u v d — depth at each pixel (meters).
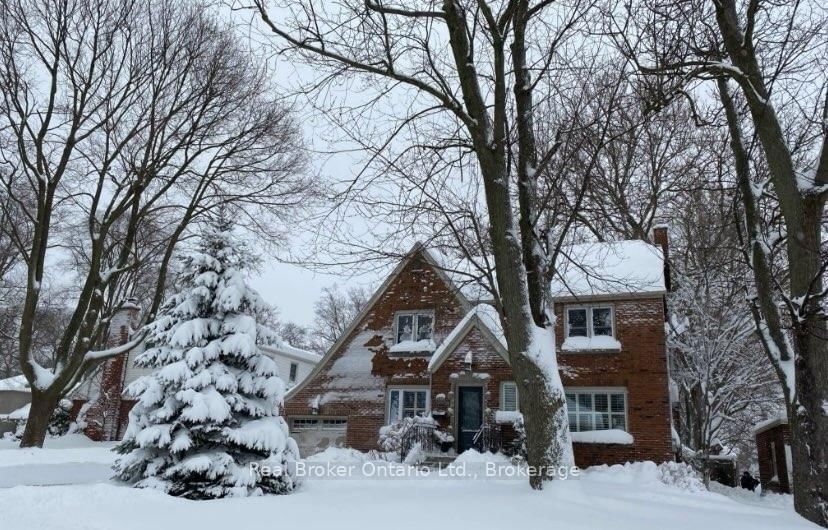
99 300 21.31
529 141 12.33
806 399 9.88
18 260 32.12
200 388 11.54
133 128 20.73
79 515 8.49
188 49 19.89
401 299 23.55
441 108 12.07
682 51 11.15
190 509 9.09
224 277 12.82
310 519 8.27
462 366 21.25
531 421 10.35
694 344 20.17
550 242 13.09
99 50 19.22
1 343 43.81
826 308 11.45
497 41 11.34
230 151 21.59
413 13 11.24
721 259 20.98
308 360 37.94
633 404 19.17
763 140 11.01
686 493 12.02
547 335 10.93
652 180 25.80
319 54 11.61
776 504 18.42
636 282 17.84
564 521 8.00
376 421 22.28
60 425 32.12
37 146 19.73
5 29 18.03
